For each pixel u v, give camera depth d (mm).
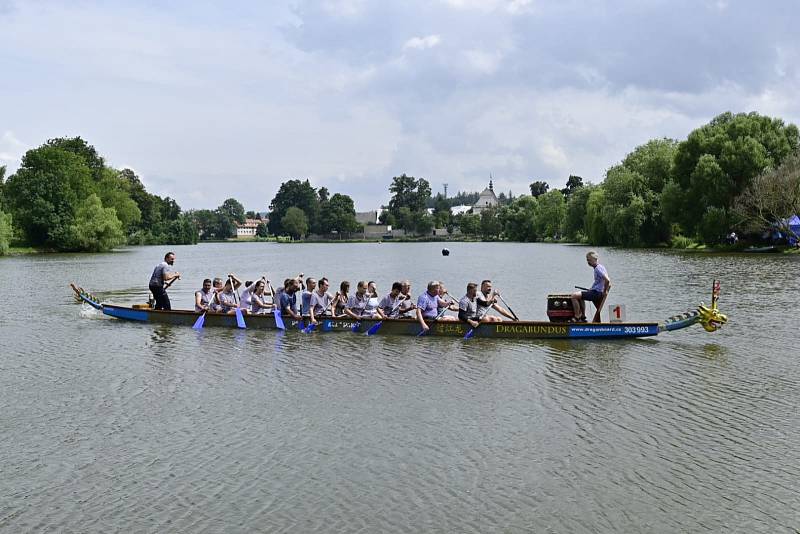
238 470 9109
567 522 7586
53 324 21547
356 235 198000
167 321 21469
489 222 175125
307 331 19641
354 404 11992
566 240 133250
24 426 10977
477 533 7363
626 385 13008
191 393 12836
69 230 85625
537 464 9172
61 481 8852
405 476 8844
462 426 10727
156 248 120125
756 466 8984
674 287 30328
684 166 65188
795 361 14875
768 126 62656
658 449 9617
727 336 17953
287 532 7430
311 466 9203
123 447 10008
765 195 54156
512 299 28062
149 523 7699
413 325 18766
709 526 7469
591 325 17656
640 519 7633
